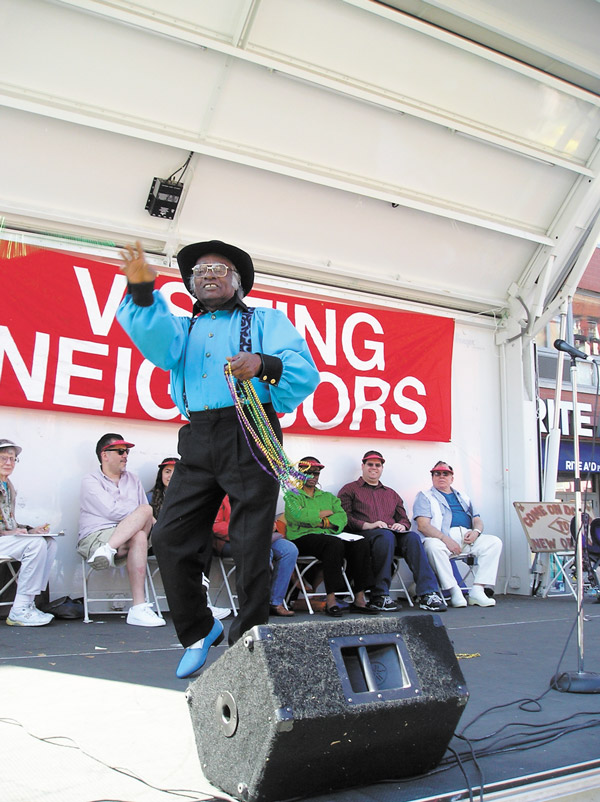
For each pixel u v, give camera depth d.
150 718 2.29
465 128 6.16
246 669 1.66
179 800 1.64
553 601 6.89
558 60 5.90
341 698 1.61
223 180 5.96
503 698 2.77
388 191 6.48
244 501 2.46
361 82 5.72
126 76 5.21
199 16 5.06
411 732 1.75
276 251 6.54
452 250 7.19
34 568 4.79
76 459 5.70
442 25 5.52
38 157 5.41
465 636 4.49
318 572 6.21
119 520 5.31
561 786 1.91
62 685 2.79
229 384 2.42
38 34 4.87
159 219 5.98
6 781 1.74
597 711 2.55
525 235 7.10
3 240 5.52
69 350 5.66
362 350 6.95
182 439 2.59
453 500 6.95
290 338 2.51
